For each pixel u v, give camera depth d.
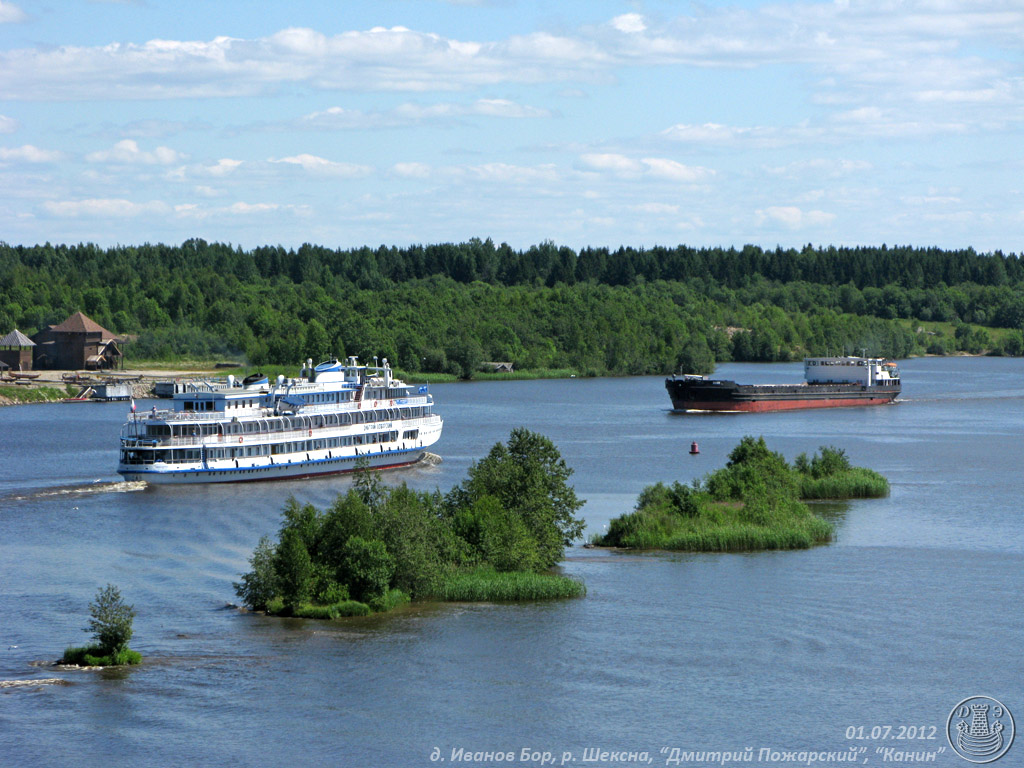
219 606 145.88
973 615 145.12
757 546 182.62
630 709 114.00
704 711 113.94
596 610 145.38
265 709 112.75
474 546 159.00
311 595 143.12
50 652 128.12
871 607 148.25
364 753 104.06
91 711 111.81
